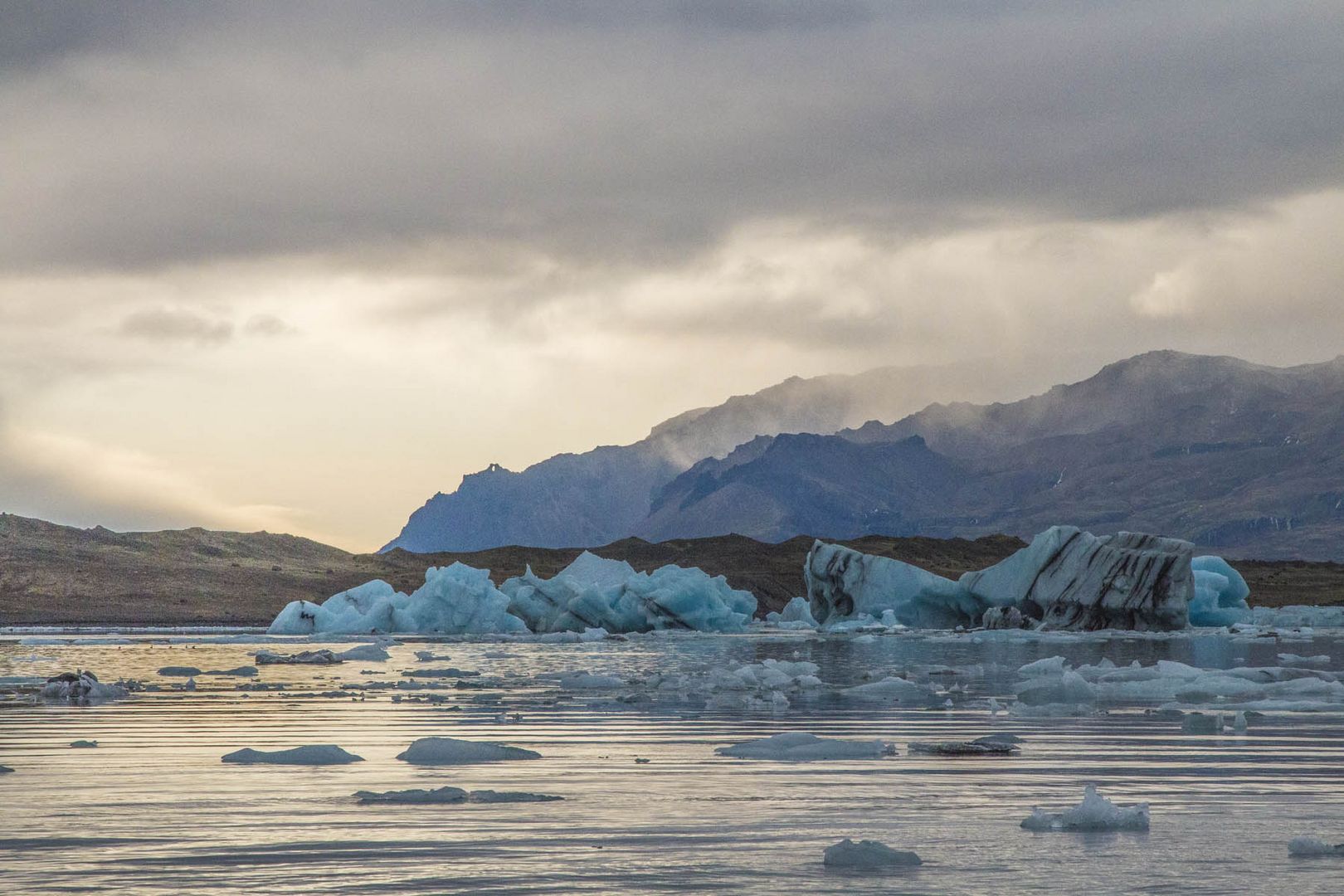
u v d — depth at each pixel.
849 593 105.94
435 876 10.68
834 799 14.84
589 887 10.28
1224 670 39.84
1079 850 11.73
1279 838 12.34
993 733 22.86
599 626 99.12
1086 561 88.88
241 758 18.94
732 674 36.56
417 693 34.75
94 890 10.14
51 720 26.25
